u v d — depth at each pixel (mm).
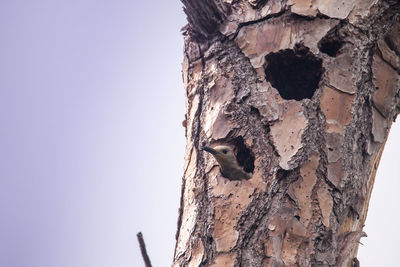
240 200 10727
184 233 11172
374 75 11180
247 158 11922
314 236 10219
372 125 11078
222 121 11453
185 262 10805
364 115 11055
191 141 11930
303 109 10820
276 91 11148
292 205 10375
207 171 11398
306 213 10320
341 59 11039
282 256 10133
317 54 11125
